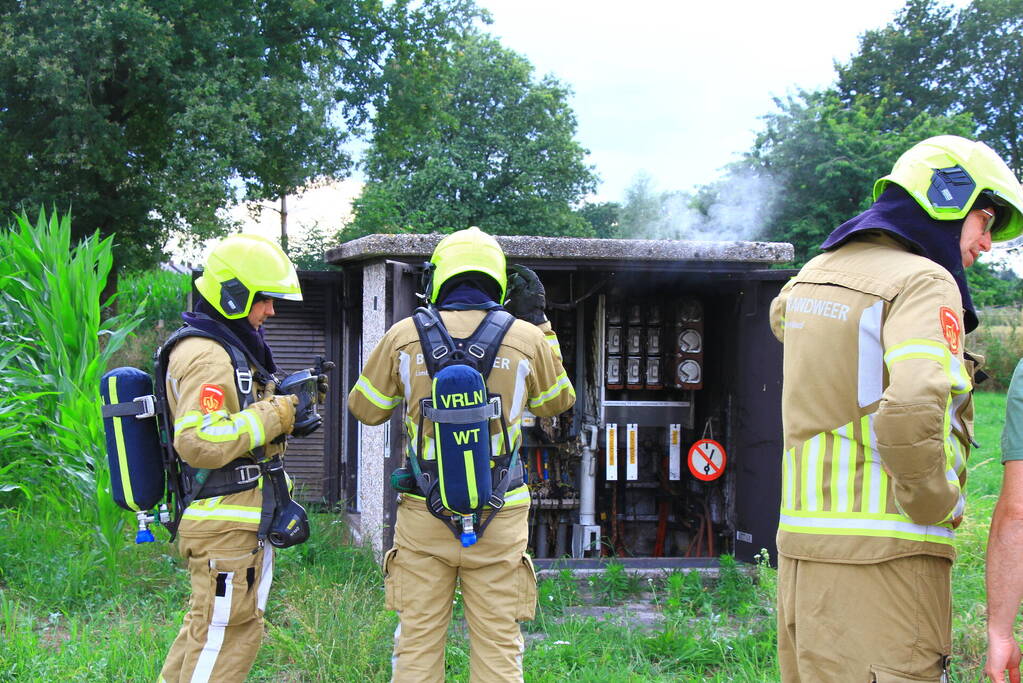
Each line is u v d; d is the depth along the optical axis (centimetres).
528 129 3566
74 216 1691
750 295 508
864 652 219
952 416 234
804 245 2252
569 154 3512
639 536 628
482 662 298
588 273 570
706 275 527
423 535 300
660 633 424
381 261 517
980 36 3491
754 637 414
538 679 372
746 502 513
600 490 617
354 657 379
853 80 3666
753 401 506
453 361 291
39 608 446
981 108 3488
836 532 224
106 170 1636
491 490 284
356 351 643
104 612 438
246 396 298
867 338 225
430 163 3198
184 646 307
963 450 241
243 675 305
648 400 586
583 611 475
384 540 496
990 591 228
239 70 1716
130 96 1712
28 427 616
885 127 3291
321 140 1945
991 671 223
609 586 498
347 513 631
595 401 575
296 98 1822
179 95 1661
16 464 613
